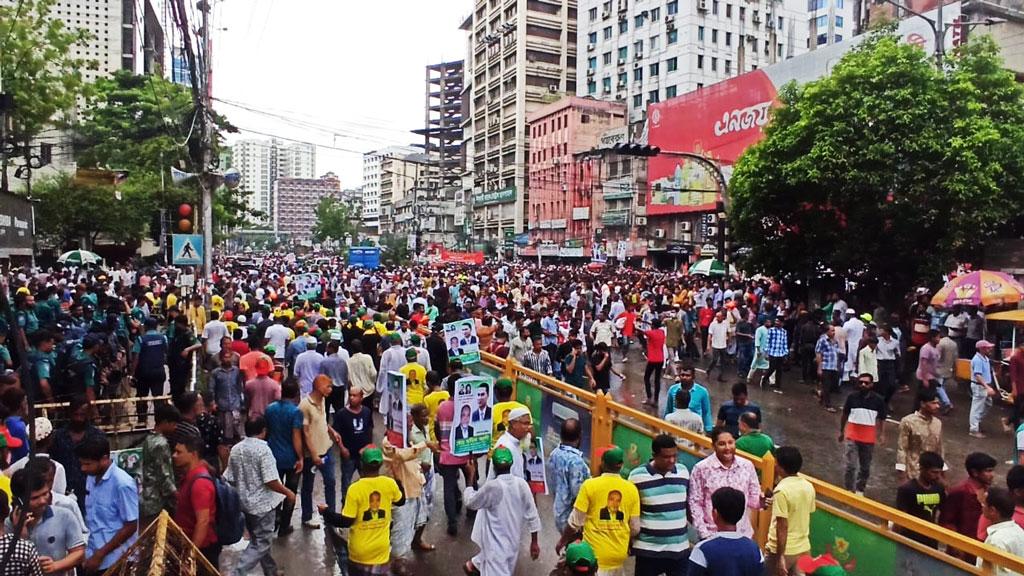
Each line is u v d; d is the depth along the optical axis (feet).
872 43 67.67
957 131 56.39
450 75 446.19
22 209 55.93
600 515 17.69
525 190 284.61
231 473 19.76
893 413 46.70
